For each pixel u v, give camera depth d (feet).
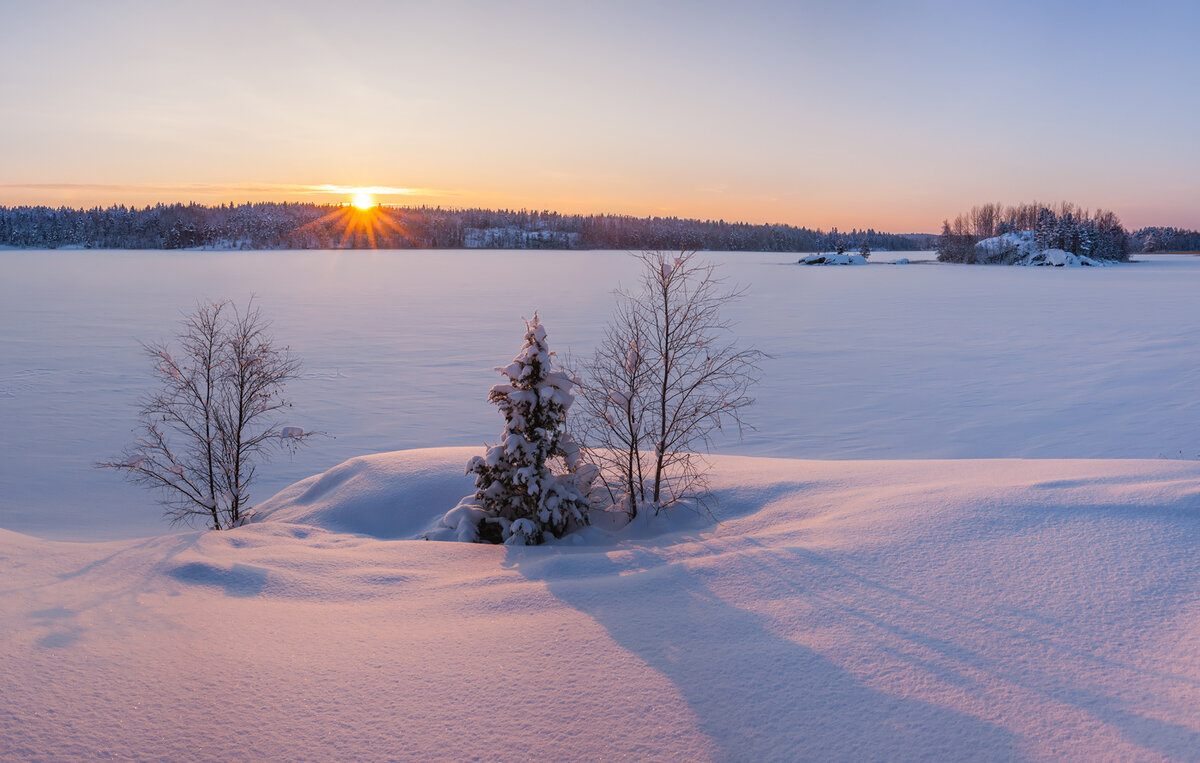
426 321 222.69
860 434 98.84
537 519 32.60
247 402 51.65
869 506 28.84
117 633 19.04
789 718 14.56
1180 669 15.80
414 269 516.73
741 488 35.35
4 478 82.12
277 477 83.30
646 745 13.82
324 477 45.83
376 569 26.14
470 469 34.42
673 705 15.15
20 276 415.03
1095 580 20.49
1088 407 107.86
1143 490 26.89
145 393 125.39
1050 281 385.29
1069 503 26.27
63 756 13.29
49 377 138.31
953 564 22.24
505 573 25.09
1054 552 22.53
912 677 15.93
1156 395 112.88
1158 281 377.71
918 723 14.23
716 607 20.25
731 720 14.57
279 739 14.01
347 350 171.01
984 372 137.80
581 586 22.54
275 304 269.23
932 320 217.77
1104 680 15.52
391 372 146.00
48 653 17.49
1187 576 20.40
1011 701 14.87
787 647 17.54
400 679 16.44
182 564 25.20
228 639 18.78
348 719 14.73
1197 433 91.25
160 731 14.20
